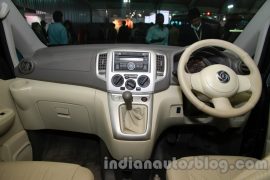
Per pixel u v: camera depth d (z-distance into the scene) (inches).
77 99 50.9
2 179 38.6
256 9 57.2
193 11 78.7
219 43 43.4
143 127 46.4
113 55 48.1
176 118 53.1
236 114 40.0
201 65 48.7
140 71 47.7
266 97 51.6
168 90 50.1
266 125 51.7
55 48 58.1
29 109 55.1
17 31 56.2
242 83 42.9
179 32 82.6
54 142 69.2
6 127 50.7
